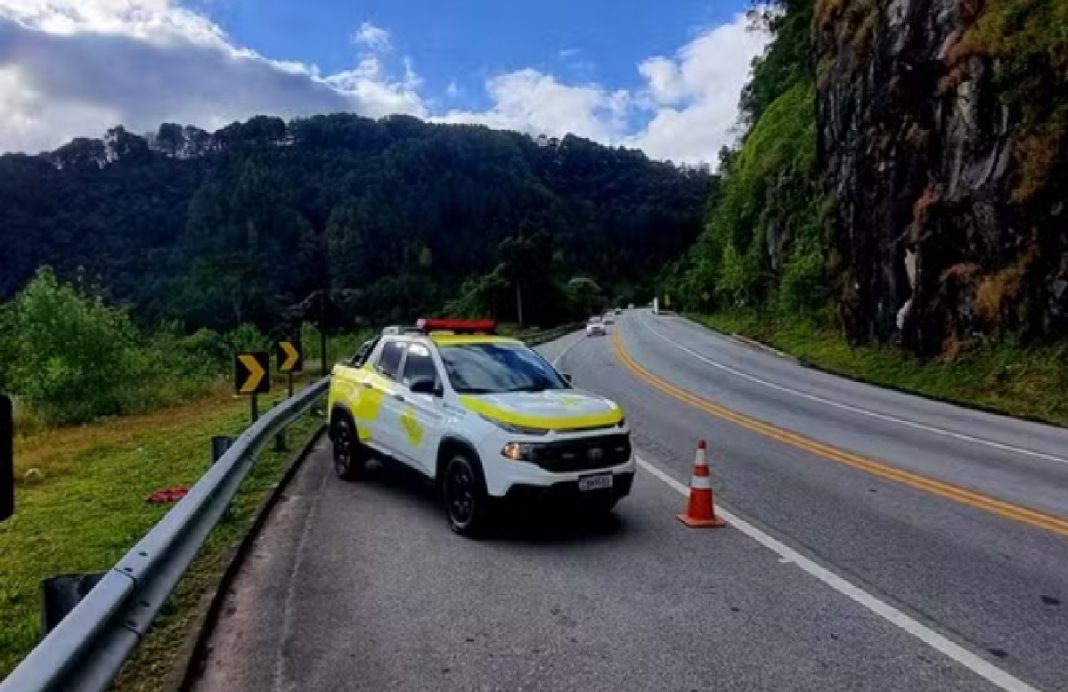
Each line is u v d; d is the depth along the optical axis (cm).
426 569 648
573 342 4556
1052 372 1780
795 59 5562
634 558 675
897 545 709
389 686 446
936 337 2266
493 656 483
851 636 509
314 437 1297
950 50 2264
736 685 444
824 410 1695
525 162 18700
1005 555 679
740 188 5759
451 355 845
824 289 3609
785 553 685
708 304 7612
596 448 718
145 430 1605
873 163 2684
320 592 596
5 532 787
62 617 418
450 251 14550
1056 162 1842
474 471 721
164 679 451
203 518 622
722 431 1388
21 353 2248
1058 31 1883
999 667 465
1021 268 1933
